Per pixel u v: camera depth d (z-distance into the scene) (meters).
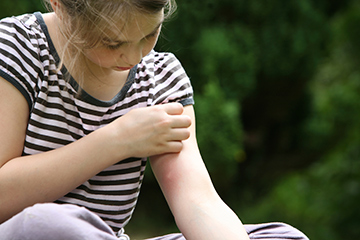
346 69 5.73
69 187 1.55
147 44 1.53
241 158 4.04
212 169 3.65
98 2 1.45
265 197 4.70
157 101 1.69
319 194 4.78
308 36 4.21
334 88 5.68
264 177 4.82
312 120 5.03
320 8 4.36
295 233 1.66
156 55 1.75
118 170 1.65
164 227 3.96
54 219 1.39
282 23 4.10
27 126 1.58
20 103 1.56
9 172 1.53
